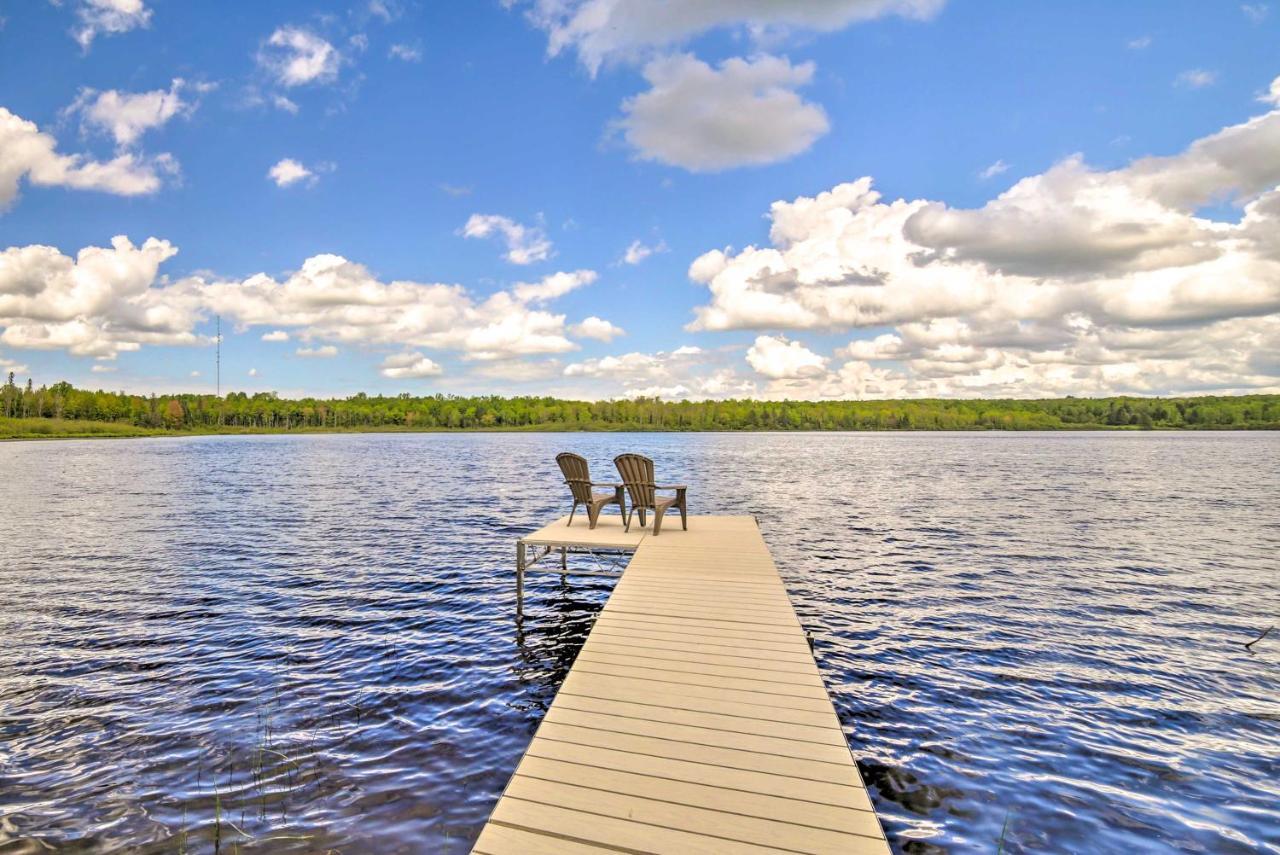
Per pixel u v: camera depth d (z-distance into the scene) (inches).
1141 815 139.2
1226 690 208.1
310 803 139.2
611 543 296.2
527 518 599.2
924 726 181.3
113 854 120.8
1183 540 486.3
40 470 1284.4
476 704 194.4
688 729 122.9
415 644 250.4
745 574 240.2
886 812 139.3
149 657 233.6
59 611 294.5
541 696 200.7
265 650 241.9
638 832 91.3
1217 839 130.9
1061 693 204.8
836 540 486.6
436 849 123.2
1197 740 174.2
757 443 2913.4
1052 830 133.3
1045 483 961.5
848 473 1168.2
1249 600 318.3
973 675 219.9
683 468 1309.1
